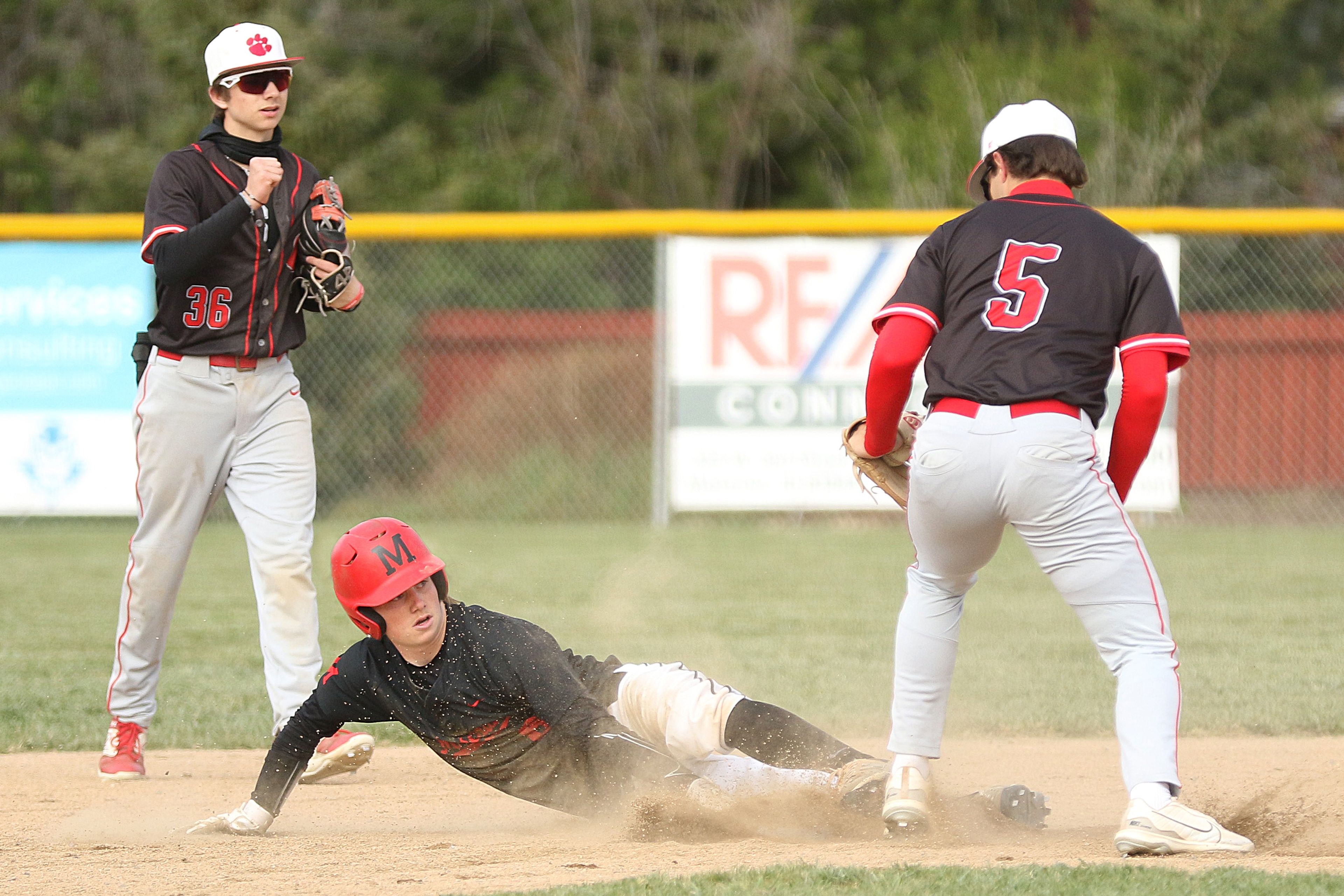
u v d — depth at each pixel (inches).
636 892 441.7
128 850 562.6
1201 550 1737.2
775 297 1894.7
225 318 723.4
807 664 1064.8
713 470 1905.8
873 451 559.8
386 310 2146.9
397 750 856.9
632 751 552.1
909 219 1875.0
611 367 2138.3
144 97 2950.3
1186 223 1870.1
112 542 1899.6
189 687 1023.6
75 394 1857.8
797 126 3179.1
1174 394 1883.6
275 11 2792.8
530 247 2203.5
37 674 1069.8
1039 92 2883.9
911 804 535.5
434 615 545.6
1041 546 512.1
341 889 478.0
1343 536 1876.2
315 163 2773.1
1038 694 992.9
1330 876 451.8
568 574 1551.4
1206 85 2984.7
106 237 1847.9
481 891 464.8
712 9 3255.4
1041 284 510.9
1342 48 3260.3
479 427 2138.3
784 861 499.5
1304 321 2016.5
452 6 3223.4
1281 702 930.1
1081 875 448.8
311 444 760.3
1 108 2891.2
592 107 3176.7
